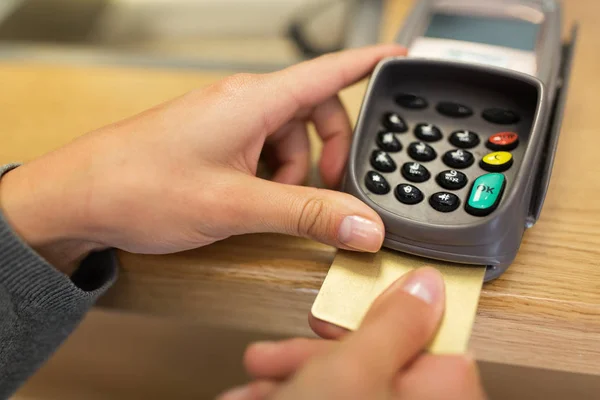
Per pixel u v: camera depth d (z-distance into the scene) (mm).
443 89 404
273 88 372
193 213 348
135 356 608
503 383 497
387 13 615
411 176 357
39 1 781
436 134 382
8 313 365
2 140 490
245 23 760
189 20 775
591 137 450
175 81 546
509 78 374
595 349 358
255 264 385
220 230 360
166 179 344
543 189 346
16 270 348
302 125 431
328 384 247
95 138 359
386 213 334
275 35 740
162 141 346
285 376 293
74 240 371
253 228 356
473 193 336
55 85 549
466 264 337
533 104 380
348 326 317
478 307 354
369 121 386
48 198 349
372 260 345
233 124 352
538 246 377
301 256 385
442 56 445
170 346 602
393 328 276
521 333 362
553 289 353
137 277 402
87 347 623
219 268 385
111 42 756
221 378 610
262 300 400
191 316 439
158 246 372
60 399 655
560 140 449
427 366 280
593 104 479
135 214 348
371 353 263
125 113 509
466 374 276
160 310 438
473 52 446
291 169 422
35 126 502
